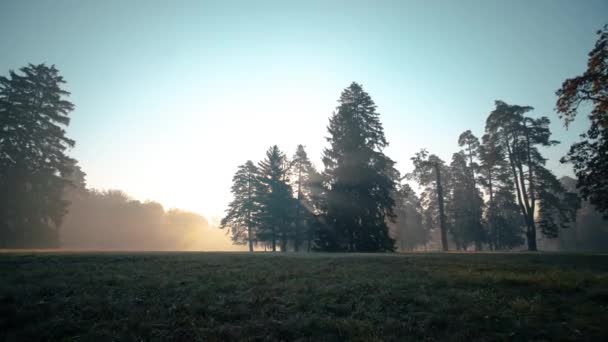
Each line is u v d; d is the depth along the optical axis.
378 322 5.61
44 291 7.38
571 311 5.88
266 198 50.06
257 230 52.12
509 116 38.44
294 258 15.45
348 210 30.64
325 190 35.47
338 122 34.94
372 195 31.16
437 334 5.01
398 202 53.25
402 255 17.89
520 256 16.80
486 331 5.11
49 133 37.28
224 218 55.56
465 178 52.47
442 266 12.07
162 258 14.60
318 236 31.70
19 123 35.06
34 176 35.00
